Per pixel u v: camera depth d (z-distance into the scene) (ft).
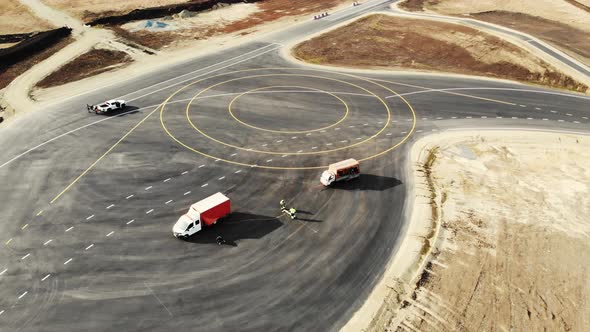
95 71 287.89
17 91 257.55
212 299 122.21
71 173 179.42
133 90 261.03
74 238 144.25
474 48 331.57
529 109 248.32
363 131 220.02
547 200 170.91
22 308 118.62
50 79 273.54
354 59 322.55
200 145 202.28
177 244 142.61
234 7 444.14
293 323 115.44
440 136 217.36
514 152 204.54
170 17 392.68
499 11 437.58
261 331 113.09
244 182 176.04
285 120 228.84
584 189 178.09
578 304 124.47
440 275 132.46
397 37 362.12
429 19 400.88
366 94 264.31
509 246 145.59
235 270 132.46
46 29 345.31
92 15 376.07
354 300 122.93
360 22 401.70
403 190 174.29
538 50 318.24
